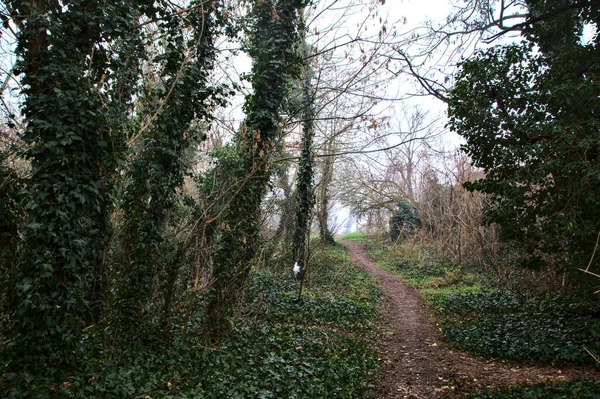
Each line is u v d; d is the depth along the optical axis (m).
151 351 6.90
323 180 22.06
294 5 10.07
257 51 9.88
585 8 8.27
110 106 6.76
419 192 28.91
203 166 16.03
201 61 8.83
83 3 6.27
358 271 21.16
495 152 9.05
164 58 7.84
